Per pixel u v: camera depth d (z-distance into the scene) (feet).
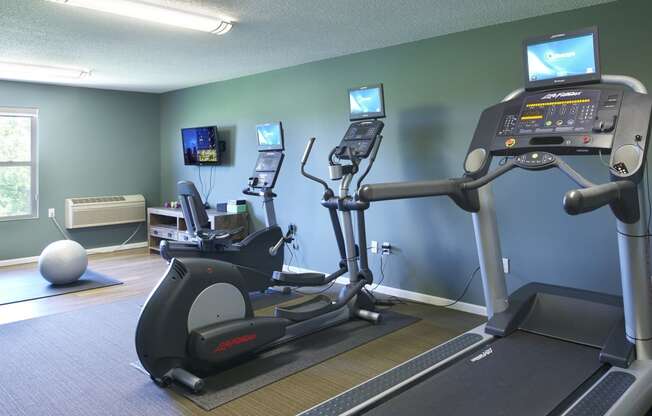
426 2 10.87
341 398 7.26
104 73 19.07
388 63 15.12
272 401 8.80
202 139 21.57
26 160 21.24
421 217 14.69
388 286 15.66
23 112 20.85
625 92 7.78
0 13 11.29
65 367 10.31
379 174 15.58
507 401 6.93
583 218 11.70
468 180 8.77
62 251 16.96
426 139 14.35
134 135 24.30
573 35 8.20
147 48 14.87
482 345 8.96
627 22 10.71
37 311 14.24
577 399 6.93
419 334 12.10
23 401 8.86
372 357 10.73
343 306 12.71
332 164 12.96
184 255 14.01
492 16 12.01
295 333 11.62
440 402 6.98
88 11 11.16
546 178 12.22
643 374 7.47
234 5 10.98
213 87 21.67
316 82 17.25
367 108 13.46
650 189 10.37
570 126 7.97
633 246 7.80
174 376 9.11
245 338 9.76
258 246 15.55
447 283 14.24
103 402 8.81
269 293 16.21
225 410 8.50
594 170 11.41
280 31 13.12
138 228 24.57
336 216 13.46
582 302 9.51
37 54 15.58
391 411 6.83
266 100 19.19
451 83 13.71
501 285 9.87
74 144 22.40
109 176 23.57
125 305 14.76
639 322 7.97
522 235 12.71
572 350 8.60
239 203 20.17
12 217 20.84
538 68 8.66
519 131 8.51
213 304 9.61
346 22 12.38
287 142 18.51
